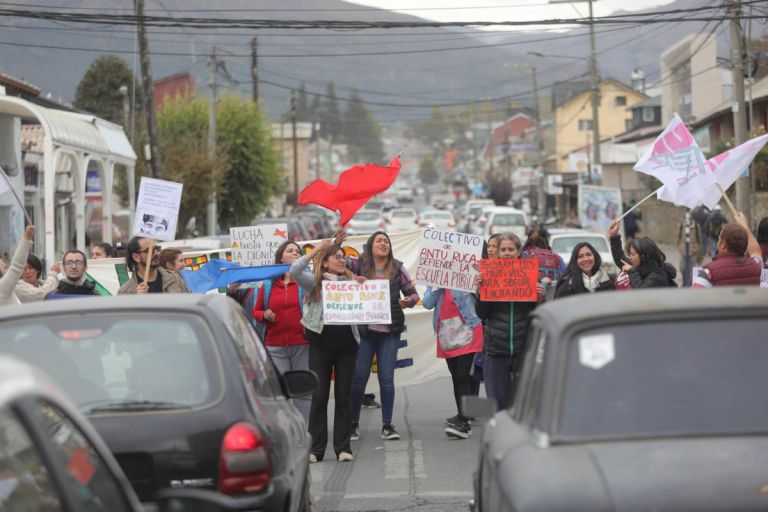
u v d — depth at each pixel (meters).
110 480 3.99
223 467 5.56
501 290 10.24
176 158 39.53
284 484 5.90
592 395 4.76
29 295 11.03
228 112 49.88
